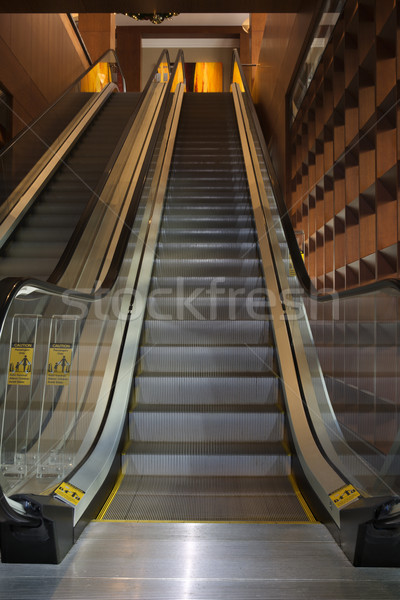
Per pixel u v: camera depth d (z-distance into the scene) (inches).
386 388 141.6
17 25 320.2
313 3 238.5
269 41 407.5
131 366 145.7
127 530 94.9
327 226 236.1
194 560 84.4
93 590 76.0
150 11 275.0
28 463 107.7
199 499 112.7
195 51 727.7
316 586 77.6
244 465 126.7
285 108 329.1
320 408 127.0
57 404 120.3
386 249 157.5
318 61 244.4
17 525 81.1
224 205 249.1
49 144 274.2
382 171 157.9
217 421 137.0
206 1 271.4
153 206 229.9
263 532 94.8
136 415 137.3
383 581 79.0
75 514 89.4
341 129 214.4
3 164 209.3
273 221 213.6
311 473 107.7
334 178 216.5
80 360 132.9
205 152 313.9
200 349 159.8
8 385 110.0
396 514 78.2
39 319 133.0
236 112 362.6
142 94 313.6
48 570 81.1
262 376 148.5
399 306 135.8
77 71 469.7
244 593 75.7
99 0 265.0
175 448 130.5
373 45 166.7
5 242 201.8
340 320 192.5
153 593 75.5
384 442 136.9
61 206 234.4
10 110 313.6
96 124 341.4
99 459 110.0
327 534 94.1
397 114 146.6
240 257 217.8
